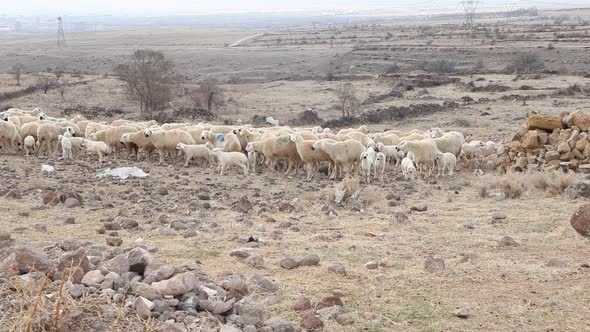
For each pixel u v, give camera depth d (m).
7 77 81.06
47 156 23.34
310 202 15.63
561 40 114.75
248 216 13.69
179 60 118.88
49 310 6.38
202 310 7.20
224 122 48.78
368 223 13.06
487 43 117.69
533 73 78.06
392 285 8.70
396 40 145.00
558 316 7.50
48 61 117.88
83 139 23.28
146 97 54.94
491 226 12.70
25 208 13.74
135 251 8.35
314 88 72.06
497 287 8.61
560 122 21.20
